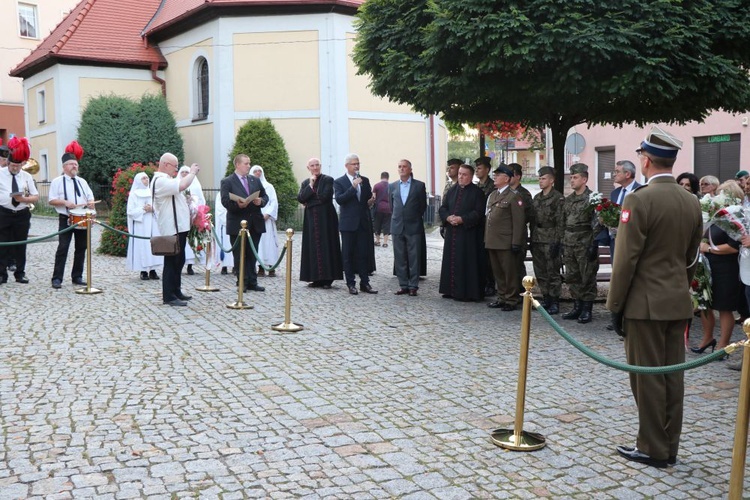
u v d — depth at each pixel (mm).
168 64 26266
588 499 4086
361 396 5910
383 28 10070
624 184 9289
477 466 4523
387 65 10000
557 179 11445
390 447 4809
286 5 22266
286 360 7012
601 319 9305
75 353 7082
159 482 4199
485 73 8898
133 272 13031
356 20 10609
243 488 4145
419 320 9109
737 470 3539
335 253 11539
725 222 6840
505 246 9672
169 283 9750
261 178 12914
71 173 11102
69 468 4371
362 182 11211
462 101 9688
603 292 11273
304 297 10711
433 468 4480
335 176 22734
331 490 4137
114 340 7660
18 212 11250
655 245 4523
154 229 11945
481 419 5398
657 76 8305
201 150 24422
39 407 5473
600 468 4527
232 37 22828
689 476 4426
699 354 7609
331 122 22656
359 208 11109
